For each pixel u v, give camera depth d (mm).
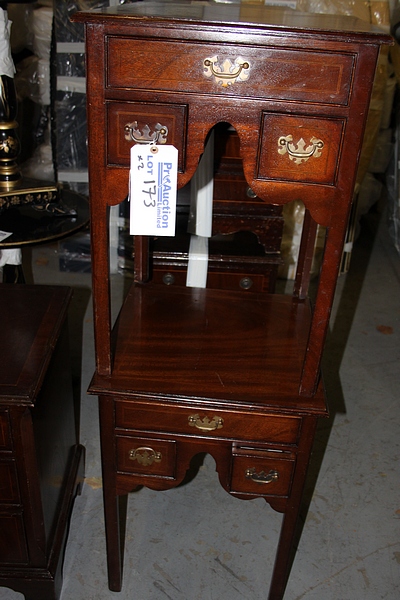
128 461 1392
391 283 3287
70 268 3162
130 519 1792
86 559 1662
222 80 1031
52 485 1521
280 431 1312
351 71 1007
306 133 1066
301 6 2744
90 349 2516
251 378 1367
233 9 1307
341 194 1111
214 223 2240
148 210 1146
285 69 1016
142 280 1757
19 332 1447
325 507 1861
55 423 1528
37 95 3123
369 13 2828
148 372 1361
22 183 1832
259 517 1831
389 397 2375
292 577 1637
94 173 1123
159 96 1050
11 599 1556
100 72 1031
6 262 2006
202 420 1314
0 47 1668
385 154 3471
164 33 994
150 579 1617
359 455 2074
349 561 1691
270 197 1135
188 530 1770
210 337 1518
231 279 2328
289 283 3189
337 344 2699
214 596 1583
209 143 2008
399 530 1796
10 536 1422
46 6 3008
